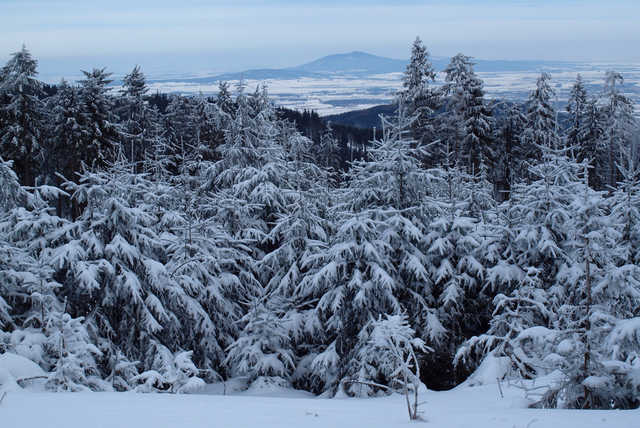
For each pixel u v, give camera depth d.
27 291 13.70
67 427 5.37
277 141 27.08
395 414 6.88
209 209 20.84
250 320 15.91
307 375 16.72
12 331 13.09
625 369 7.46
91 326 13.89
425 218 16.45
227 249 18.09
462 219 15.80
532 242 15.04
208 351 16.86
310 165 24.09
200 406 6.95
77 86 36.19
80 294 14.52
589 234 8.41
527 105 39.41
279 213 20.50
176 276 15.90
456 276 15.38
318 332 16.47
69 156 34.91
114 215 14.74
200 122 42.59
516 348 11.57
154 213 19.30
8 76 34.44
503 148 43.88
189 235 16.88
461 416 6.59
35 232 14.97
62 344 10.38
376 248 14.62
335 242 15.31
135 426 5.46
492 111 38.44
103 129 36.78
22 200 15.70
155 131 44.22
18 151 34.81
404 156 15.56
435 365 15.44
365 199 16.17
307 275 16.12
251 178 21.45
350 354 14.30
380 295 14.53
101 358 12.77
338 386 14.07
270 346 15.95
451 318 15.46
